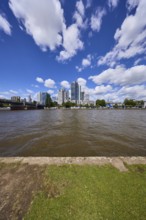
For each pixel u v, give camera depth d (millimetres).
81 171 2881
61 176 2699
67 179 2598
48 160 3439
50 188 2350
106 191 2240
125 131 11102
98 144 7496
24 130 11602
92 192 2223
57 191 2271
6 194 2229
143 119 20828
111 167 3059
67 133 10344
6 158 3584
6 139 8617
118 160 3441
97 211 1854
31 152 6277
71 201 2039
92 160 3432
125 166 3123
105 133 10336
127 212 1835
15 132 10750
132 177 2658
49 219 1755
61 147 6969
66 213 1833
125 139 8539
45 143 7707
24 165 3188
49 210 1886
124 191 2242
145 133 10336
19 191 2291
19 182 2539
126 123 16109
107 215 1793
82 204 1977
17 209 1927
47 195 2180
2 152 6301
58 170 2930
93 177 2650
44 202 2031
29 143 7703
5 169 3020
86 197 2109
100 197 2105
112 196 2125
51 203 2008
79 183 2469
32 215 1819
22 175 2773
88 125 14492
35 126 13836
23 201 2070
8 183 2516
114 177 2650
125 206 1932
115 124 15211
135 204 1968
